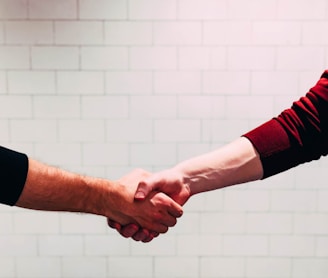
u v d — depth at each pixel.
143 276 2.22
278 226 2.19
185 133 2.12
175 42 2.04
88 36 2.03
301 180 2.15
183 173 1.35
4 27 2.02
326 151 1.18
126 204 1.34
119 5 2.01
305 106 1.18
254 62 2.05
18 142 2.12
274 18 2.02
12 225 2.19
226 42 2.04
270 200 2.17
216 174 1.32
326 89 1.16
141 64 2.06
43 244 2.21
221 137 2.12
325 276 2.22
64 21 2.02
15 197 1.13
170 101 2.09
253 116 2.10
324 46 2.04
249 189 2.16
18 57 2.04
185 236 2.20
